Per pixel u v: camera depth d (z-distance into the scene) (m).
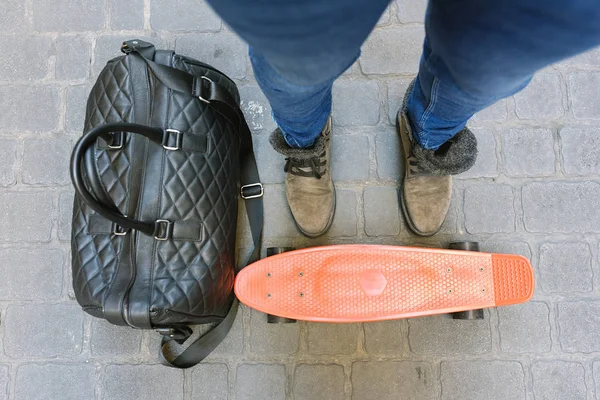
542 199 1.31
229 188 1.17
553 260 1.29
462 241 1.25
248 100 1.37
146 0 1.41
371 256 1.15
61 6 1.41
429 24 0.67
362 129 1.35
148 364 1.28
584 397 1.24
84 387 1.27
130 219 0.97
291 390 1.26
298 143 0.99
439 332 1.27
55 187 1.34
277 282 1.16
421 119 0.94
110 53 1.39
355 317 1.13
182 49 1.39
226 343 1.27
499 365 1.26
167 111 1.07
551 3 0.45
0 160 1.35
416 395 1.25
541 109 1.35
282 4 0.42
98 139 1.07
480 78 0.63
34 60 1.39
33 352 1.28
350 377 1.26
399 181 1.33
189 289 1.06
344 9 0.45
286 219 1.32
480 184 1.32
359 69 1.37
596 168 1.32
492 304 1.13
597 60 1.37
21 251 1.31
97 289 1.05
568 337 1.26
